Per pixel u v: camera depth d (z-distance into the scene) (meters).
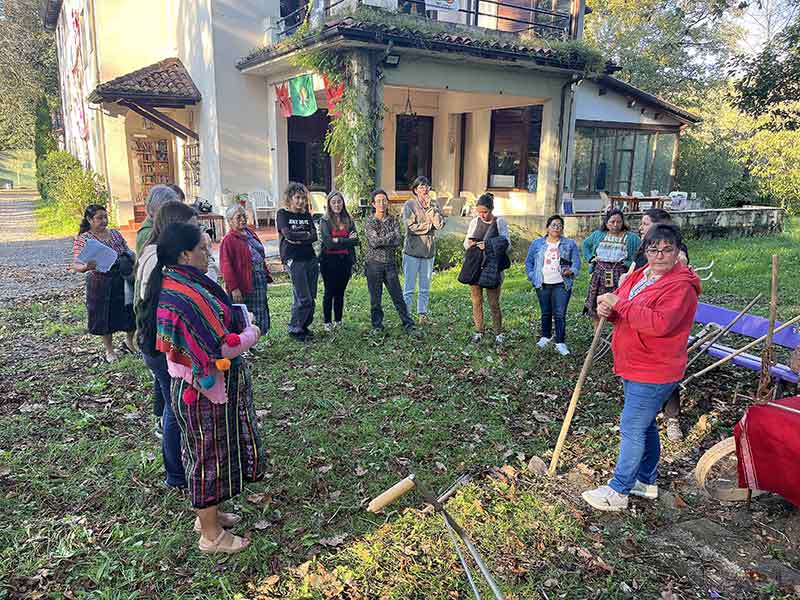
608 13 28.92
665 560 3.32
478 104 15.85
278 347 6.61
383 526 3.56
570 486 4.05
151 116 14.88
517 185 16.22
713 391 5.57
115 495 3.83
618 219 6.27
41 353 6.57
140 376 5.77
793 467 3.41
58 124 35.34
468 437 4.69
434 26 11.16
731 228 16.19
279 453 4.37
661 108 17.55
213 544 3.28
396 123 16.80
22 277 11.13
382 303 8.71
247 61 13.53
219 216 13.28
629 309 3.40
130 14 17.12
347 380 5.72
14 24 33.84
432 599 3.03
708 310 6.01
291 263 6.62
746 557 3.35
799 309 8.37
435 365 6.18
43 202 28.84
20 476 4.02
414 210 7.37
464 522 3.62
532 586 3.11
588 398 5.45
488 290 6.76
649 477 3.87
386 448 4.45
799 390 4.95
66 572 3.17
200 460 3.07
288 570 3.21
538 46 12.29
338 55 10.99
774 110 11.13
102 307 5.94
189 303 2.89
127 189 16.80
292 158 15.87
